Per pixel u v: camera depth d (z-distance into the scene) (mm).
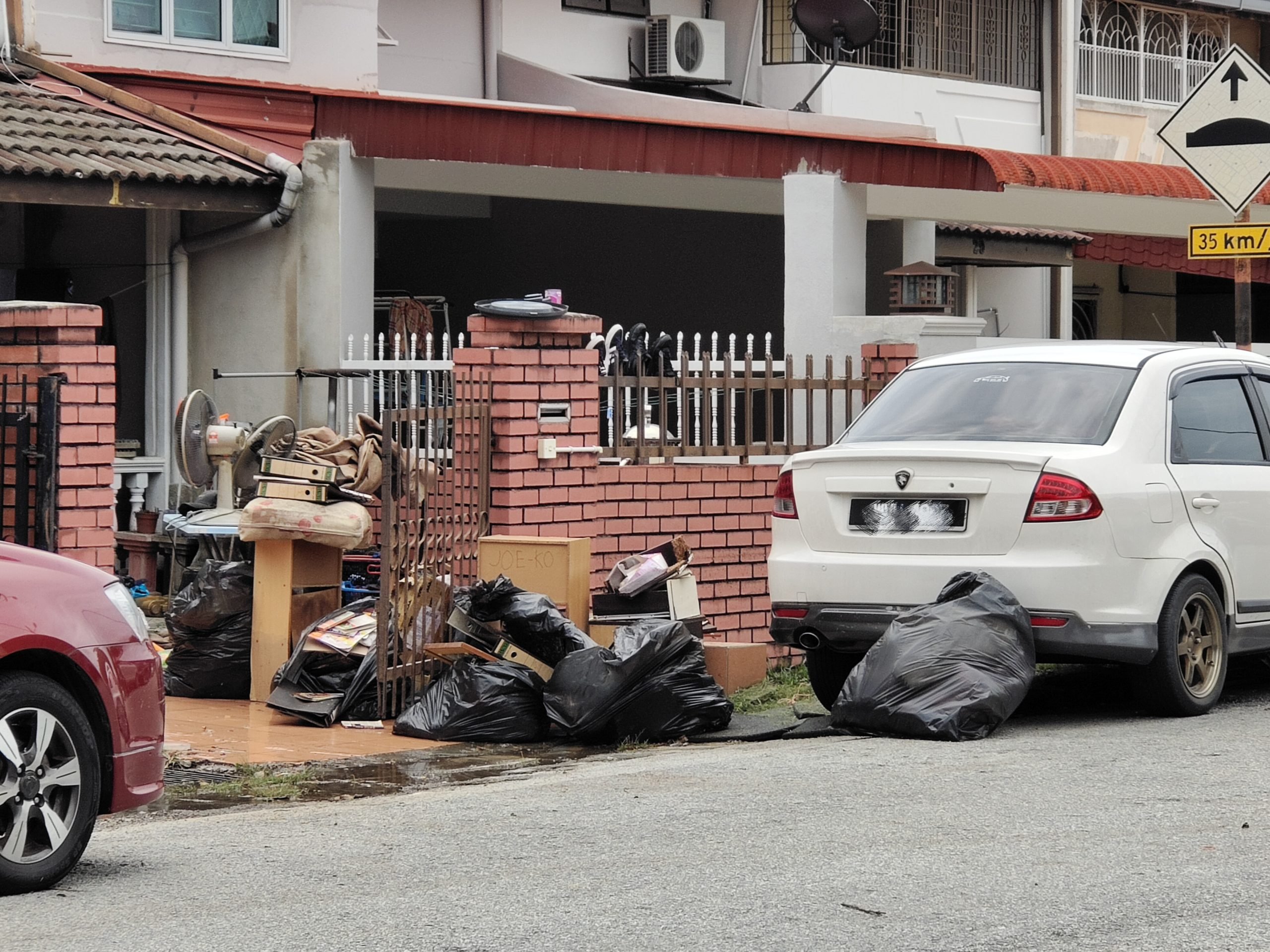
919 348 16812
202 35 22875
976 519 11672
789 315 20828
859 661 12758
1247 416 13188
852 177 20656
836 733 12039
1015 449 11734
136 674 8242
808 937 6789
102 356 13227
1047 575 11453
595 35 30984
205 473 16109
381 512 12703
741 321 26703
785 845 8391
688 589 13875
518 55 29719
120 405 20594
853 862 8031
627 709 11867
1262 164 15477
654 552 14219
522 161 19969
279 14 23531
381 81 27797
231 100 19891
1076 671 14695
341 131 19828
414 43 28250
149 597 17734
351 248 19844
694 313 27219
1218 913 7129
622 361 16359
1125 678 14289
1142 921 7020
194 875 8094
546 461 14484
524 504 14375
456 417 13641
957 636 11438
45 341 13141
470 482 13914
